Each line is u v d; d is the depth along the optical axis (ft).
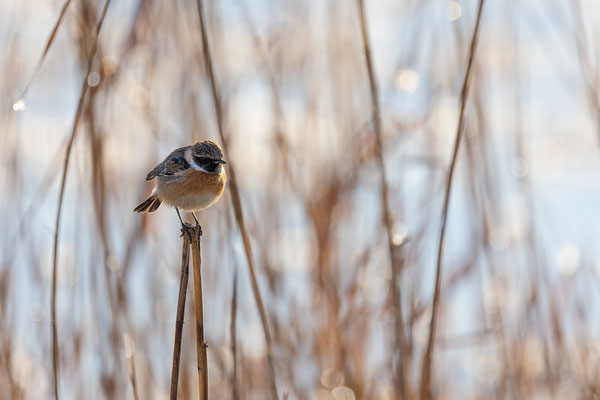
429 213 37.09
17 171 39.24
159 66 39.04
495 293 36.19
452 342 36.99
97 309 33.14
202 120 38.83
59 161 41.34
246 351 35.50
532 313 34.65
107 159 34.55
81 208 34.76
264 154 44.57
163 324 35.27
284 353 35.06
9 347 33.14
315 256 37.50
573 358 34.09
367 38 29.32
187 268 24.23
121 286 33.30
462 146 39.06
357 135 38.52
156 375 34.01
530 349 34.73
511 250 37.91
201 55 38.70
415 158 39.29
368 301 35.99
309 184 38.63
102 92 33.47
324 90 44.14
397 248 30.96
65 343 34.17
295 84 44.62
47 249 42.80
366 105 43.52
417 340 35.17
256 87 53.78
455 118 44.16
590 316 36.50
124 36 35.01
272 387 27.32
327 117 42.65
